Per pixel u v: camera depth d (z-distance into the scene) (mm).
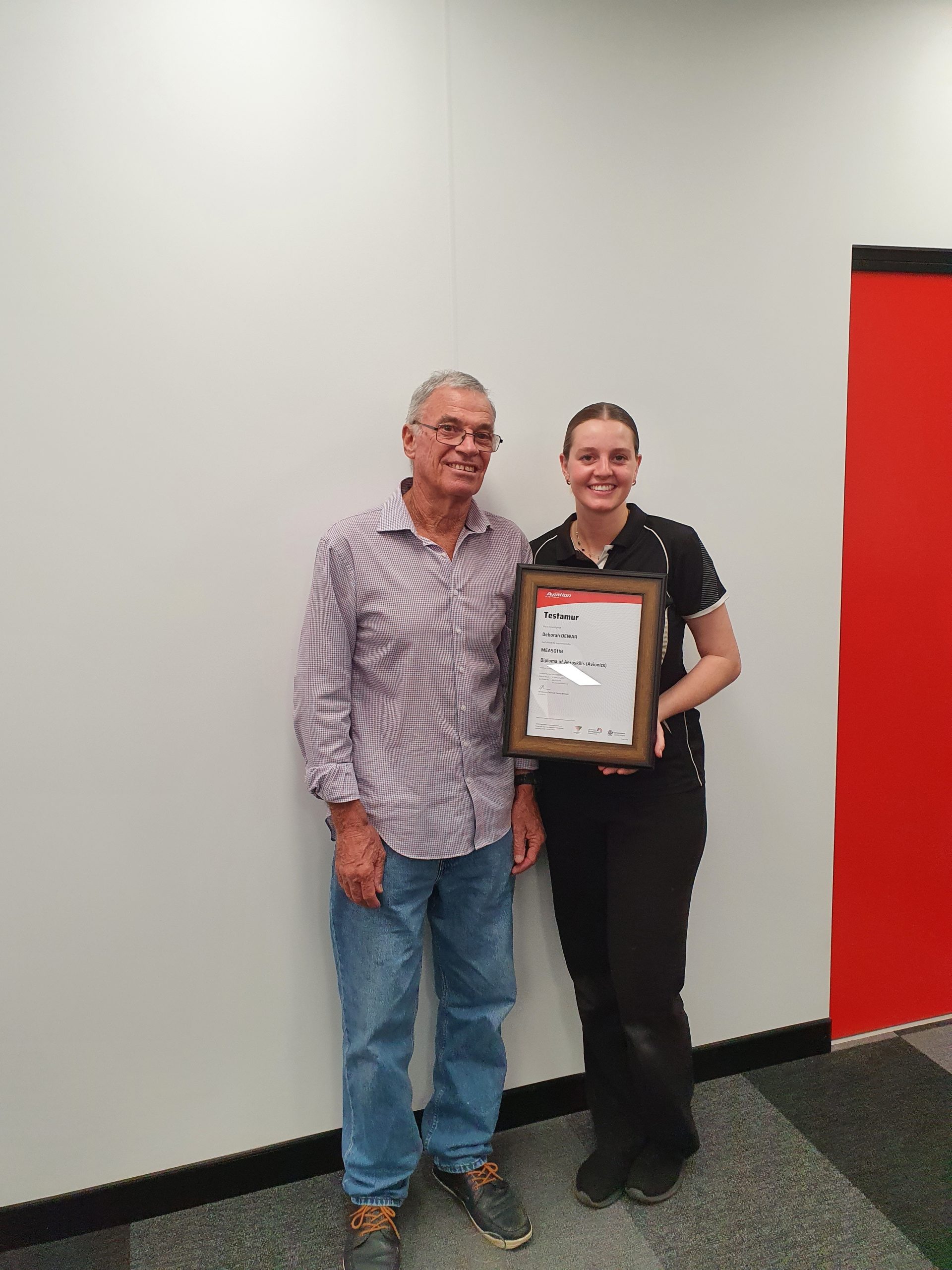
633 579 1488
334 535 1494
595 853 1682
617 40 1734
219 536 1608
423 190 1650
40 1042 1600
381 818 1508
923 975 2244
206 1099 1704
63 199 1468
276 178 1568
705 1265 1520
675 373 1847
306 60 1562
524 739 1519
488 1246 1584
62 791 1572
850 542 2049
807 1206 1645
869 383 2023
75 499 1529
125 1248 1598
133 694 1594
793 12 1836
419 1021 1809
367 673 1523
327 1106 1782
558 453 1792
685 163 1806
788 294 1908
